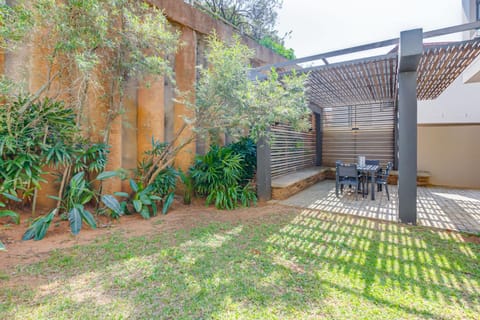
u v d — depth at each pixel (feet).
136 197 15.34
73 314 6.40
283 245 11.02
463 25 11.89
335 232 12.66
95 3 11.27
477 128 26.76
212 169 17.92
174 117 20.93
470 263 9.20
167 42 15.06
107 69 14.70
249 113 14.67
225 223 14.07
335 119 33.45
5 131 11.02
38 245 10.59
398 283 7.88
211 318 6.31
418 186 27.25
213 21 23.50
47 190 14.52
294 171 27.99
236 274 8.47
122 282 7.91
